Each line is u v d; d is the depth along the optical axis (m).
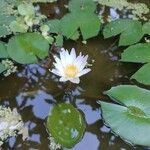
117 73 1.20
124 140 1.04
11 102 1.11
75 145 1.03
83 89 1.16
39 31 1.27
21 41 1.20
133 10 1.39
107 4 1.40
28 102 1.12
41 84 1.16
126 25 1.28
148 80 1.15
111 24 1.29
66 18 1.28
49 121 1.04
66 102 1.12
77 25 1.27
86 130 1.06
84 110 1.11
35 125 1.06
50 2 1.38
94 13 1.31
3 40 1.25
